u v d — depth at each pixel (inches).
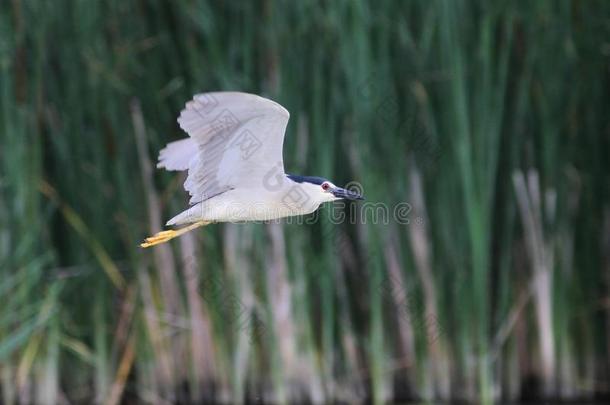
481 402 462.3
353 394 481.7
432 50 453.7
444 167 459.8
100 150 464.1
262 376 487.5
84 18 456.4
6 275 456.8
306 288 466.0
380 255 459.5
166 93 459.2
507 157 481.1
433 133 454.6
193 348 482.3
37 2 454.0
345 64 439.2
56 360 466.6
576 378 498.6
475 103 454.3
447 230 465.4
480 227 449.4
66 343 468.8
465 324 469.1
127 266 476.4
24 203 451.8
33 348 460.4
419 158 460.1
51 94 465.4
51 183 474.0
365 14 441.1
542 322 489.1
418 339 474.6
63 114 465.1
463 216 462.3
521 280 498.6
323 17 444.5
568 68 473.4
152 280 478.6
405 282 470.0
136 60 462.3
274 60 448.8
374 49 450.0
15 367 467.2
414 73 453.1
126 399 501.7
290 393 475.8
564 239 486.6
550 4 464.8
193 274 471.5
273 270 466.0
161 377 488.4
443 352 478.0
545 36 467.2
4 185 451.2
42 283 467.5
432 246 472.7
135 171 469.1
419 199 462.6
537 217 478.6
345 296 475.2
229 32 456.4
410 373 489.7
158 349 484.7
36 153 456.1
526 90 466.6
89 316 483.5
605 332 506.9
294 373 474.9
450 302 478.6
